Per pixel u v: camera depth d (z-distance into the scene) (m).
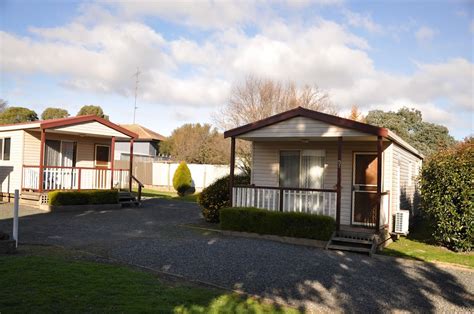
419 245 12.19
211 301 6.08
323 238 11.16
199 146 36.59
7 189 18.69
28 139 18.31
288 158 14.57
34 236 10.72
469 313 6.21
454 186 10.88
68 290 5.93
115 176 22.25
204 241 11.08
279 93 30.81
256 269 8.23
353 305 6.39
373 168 13.26
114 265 7.98
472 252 10.97
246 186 13.32
